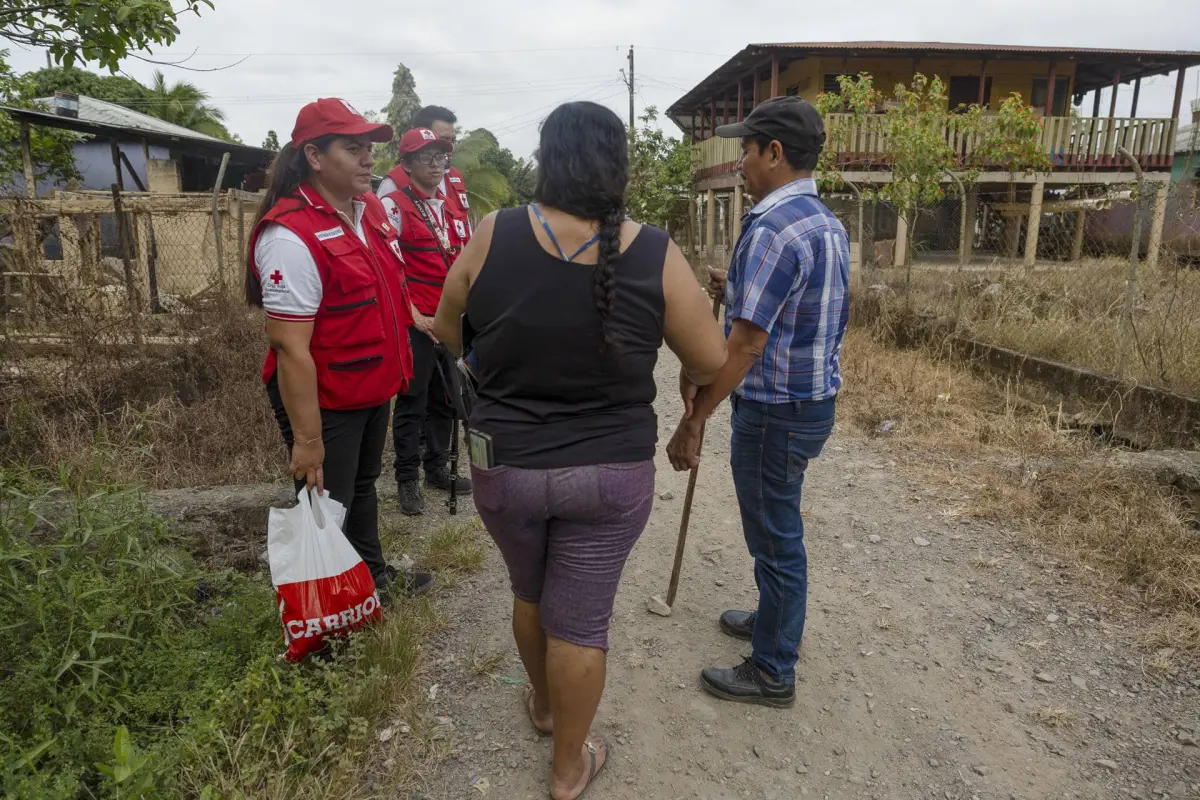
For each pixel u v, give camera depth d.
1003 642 2.91
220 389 5.30
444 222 4.13
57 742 2.12
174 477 4.18
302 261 2.41
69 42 3.92
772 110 2.21
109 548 2.83
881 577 3.40
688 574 3.47
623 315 1.76
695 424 2.23
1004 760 2.33
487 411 1.88
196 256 9.40
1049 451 4.70
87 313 5.32
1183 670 2.69
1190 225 8.73
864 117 9.92
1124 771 2.27
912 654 2.85
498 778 2.26
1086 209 11.67
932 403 5.81
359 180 2.57
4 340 4.97
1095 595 3.16
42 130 11.68
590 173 1.70
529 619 2.14
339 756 2.23
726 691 2.59
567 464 1.82
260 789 2.10
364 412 2.76
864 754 2.37
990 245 16.39
